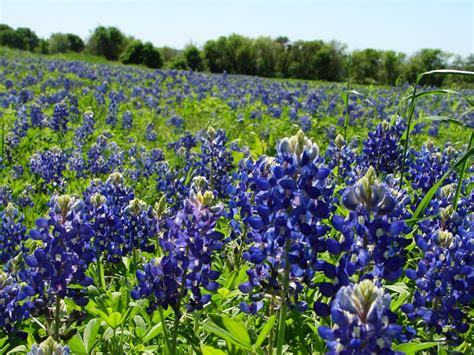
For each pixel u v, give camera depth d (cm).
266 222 41
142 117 228
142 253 69
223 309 57
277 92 348
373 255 39
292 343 51
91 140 170
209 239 47
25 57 679
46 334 48
